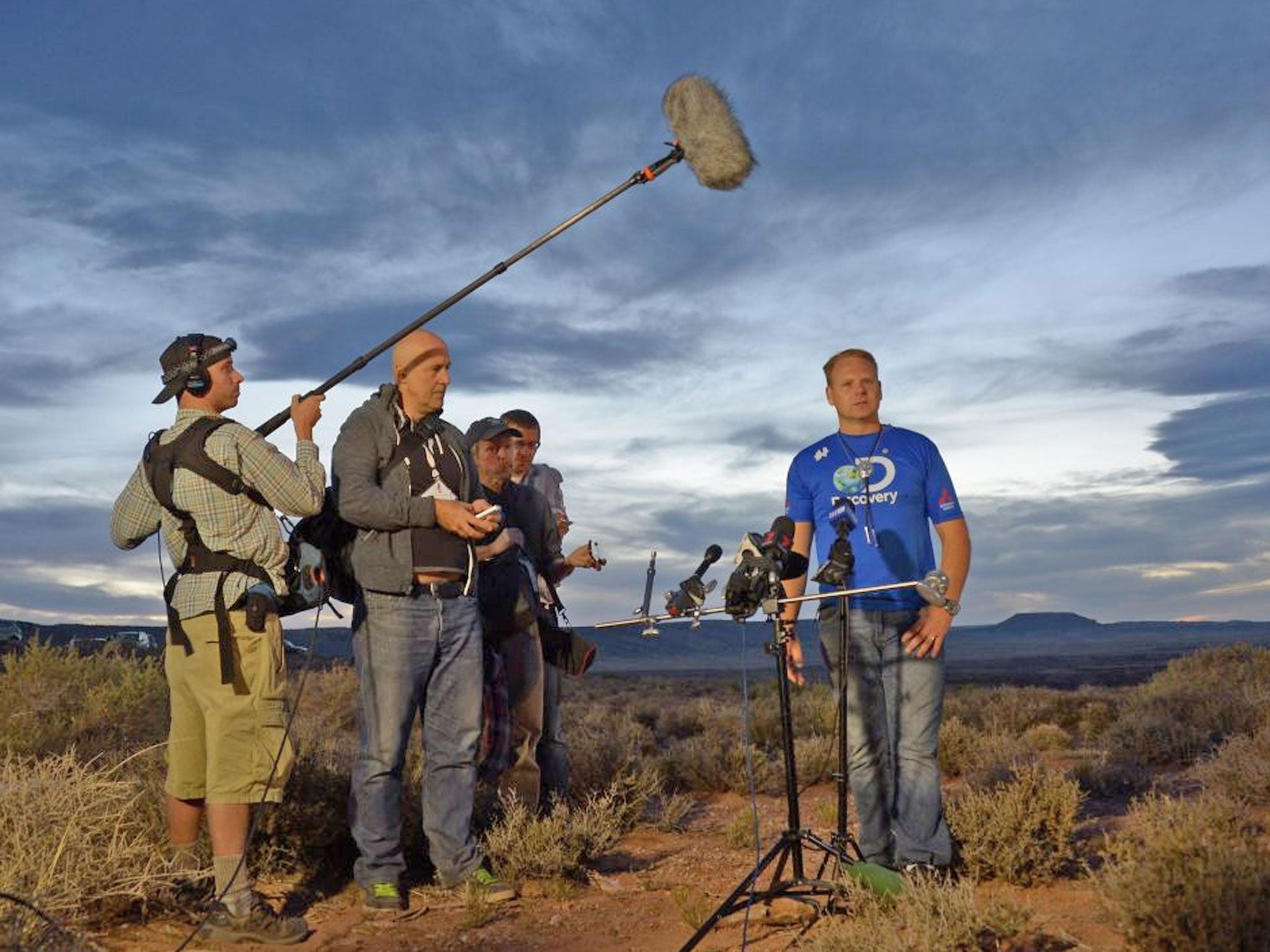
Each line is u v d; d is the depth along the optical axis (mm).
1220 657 18188
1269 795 7660
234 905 5090
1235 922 4039
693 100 5406
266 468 5156
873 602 5496
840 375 5742
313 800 6383
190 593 5121
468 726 6027
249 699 5094
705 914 5387
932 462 5613
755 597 4801
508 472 6965
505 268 5742
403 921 5559
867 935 4320
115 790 5602
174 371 5258
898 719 5441
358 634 5816
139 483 5352
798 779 10711
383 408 5871
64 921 4727
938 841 5367
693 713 17656
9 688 10594
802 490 5832
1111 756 10945
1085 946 4316
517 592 6738
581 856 6715
